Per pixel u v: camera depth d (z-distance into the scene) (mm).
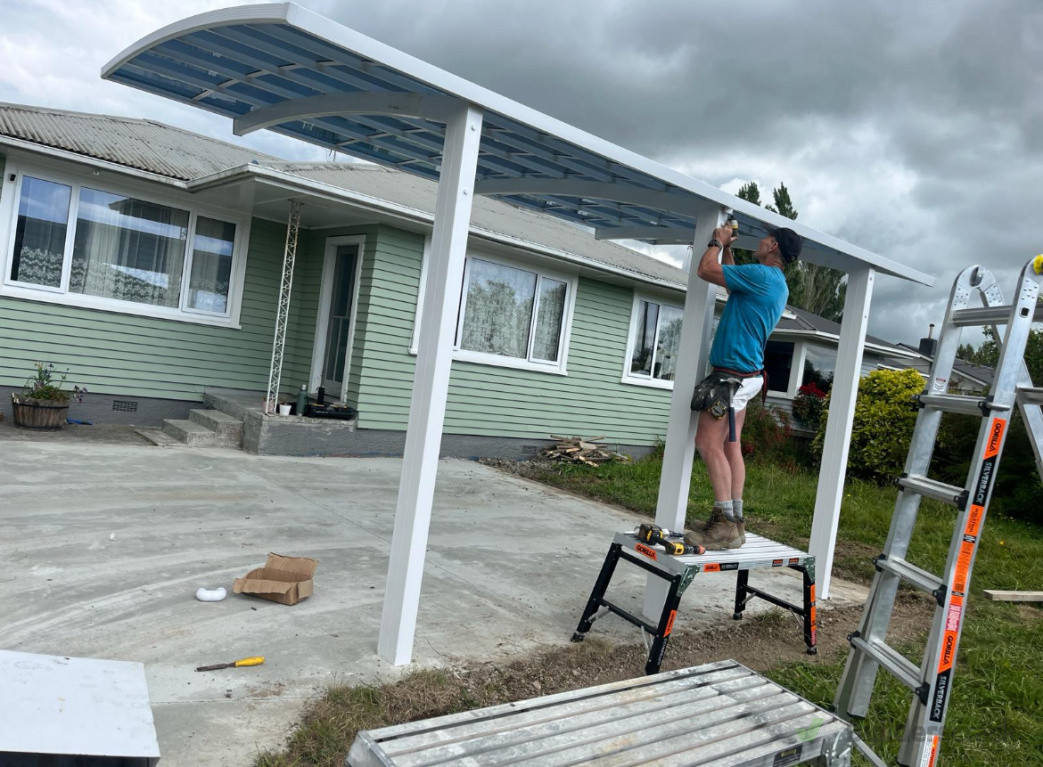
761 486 11500
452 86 3215
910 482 3223
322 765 2658
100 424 8906
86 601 3875
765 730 2471
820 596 5887
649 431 13695
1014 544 9375
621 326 12820
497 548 6199
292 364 10656
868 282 5598
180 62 4199
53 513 5297
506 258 10906
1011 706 4148
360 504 6922
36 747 1468
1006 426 2824
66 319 8562
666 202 4707
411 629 3611
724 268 4129
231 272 9883
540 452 11781
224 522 5703
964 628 5547
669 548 3941
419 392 3570
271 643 3650
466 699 3344
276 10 2844
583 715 2381
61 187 8375
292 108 4367
